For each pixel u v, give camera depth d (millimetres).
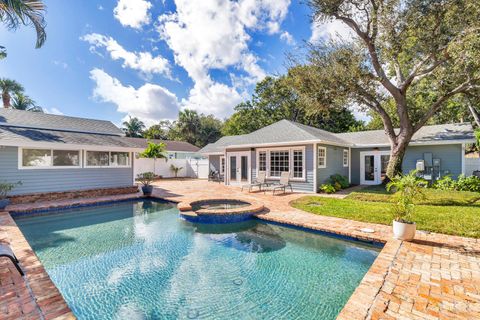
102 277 4523
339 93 11555
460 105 17734
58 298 3205
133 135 44594
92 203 10500
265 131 15836
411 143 13500
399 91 11633
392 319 2688
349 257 5227
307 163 12719
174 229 7328
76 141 11836
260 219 7789
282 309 3527
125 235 6805
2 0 6211
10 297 3217
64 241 6328
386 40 10398
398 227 5211
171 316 3420
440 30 9445
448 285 3385
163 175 24422
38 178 10711
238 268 4824
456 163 12820
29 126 12906
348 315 2758
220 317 3377
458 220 6207
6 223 6992
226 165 16734
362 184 15945
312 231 6562
